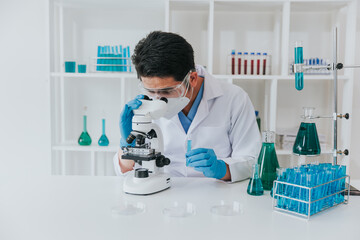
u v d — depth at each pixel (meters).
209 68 2.74
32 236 1.02
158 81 1.44
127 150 1.47
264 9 2.94
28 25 3.13
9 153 3.27
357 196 1.41
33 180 1.59
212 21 2.70
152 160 1.45
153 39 1.45
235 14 3.07
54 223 1.11
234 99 1.96
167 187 1.48
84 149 2.82
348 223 1.12
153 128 1.48
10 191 1.43
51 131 2.84
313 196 1.17
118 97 3.19
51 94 2.82
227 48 3.10
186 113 1.94
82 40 3.14
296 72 1.48
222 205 1.28
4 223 1.10
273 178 1.47
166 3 2.69
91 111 3.21
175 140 1.95
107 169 3.23
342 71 2.86
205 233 1.04
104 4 2.91
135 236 1.02
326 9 2.94
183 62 1.46
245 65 2.85
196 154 1.51
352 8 2.66
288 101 3.12
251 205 1.28
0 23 3.13
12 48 3.16
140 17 3.12
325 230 1.07
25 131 3.23
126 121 1.55
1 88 3.20
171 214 1.18
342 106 2.83
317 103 3.11
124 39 3.14
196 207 1.26
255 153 1.80
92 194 1.39
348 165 2.74
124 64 2.90
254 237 1.02
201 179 1.64
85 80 3.18
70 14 3.12
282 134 2.81
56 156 3.14
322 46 3.05
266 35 3.08
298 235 1.03
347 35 2.72
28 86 3.19
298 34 3.05
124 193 1.41
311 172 1.20
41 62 3.16
